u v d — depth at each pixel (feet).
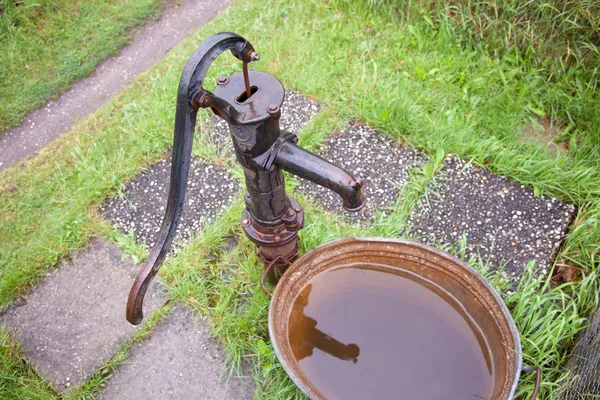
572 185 9.12
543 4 10.12
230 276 8.67
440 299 7.32
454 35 11.41
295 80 11.18
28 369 8.09
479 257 8.38
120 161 10.25
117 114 11.20
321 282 7.44
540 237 8.82
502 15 10.75
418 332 7.16
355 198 5.47
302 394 7.33
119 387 7.81
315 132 10.34
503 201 9.26
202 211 9.51
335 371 6.93
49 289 8.88
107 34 13.08
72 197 9.91
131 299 5.47
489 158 9.77
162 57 12.66
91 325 8.43
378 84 10.87
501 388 6.09
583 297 7.81
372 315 7.34
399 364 6.92
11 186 10.34
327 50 11.76
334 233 8.77
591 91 10.25
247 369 7.83
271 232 6.95
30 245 9.36
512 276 8.45
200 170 10.00
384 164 9.89
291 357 6.43
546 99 10.51
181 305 8.43
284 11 12.67
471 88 10.86
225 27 12.49
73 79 12.31
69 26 13.23
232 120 5.21
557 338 7.18
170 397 7.67
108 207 9.73
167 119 10.73
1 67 12.36
